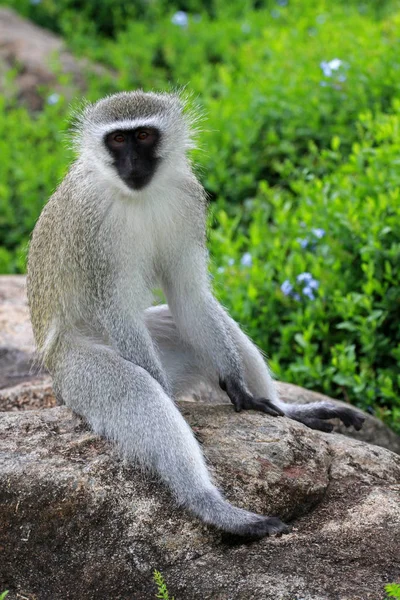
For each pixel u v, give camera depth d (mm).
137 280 7566
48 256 8062
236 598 5945
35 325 8430
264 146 14102
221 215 12320
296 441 7371
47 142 16797
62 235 7852
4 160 16078
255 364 8203
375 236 10172
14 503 6582
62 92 18578
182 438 6719
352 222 10438
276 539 6496
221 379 7906
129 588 6281
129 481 6711
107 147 7555
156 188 7621
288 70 15406
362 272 10516
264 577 6082
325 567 6195
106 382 7215
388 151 11281
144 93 8055
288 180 13445
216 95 17359
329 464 7320
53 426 7297
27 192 15391
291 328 10422
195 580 6141
